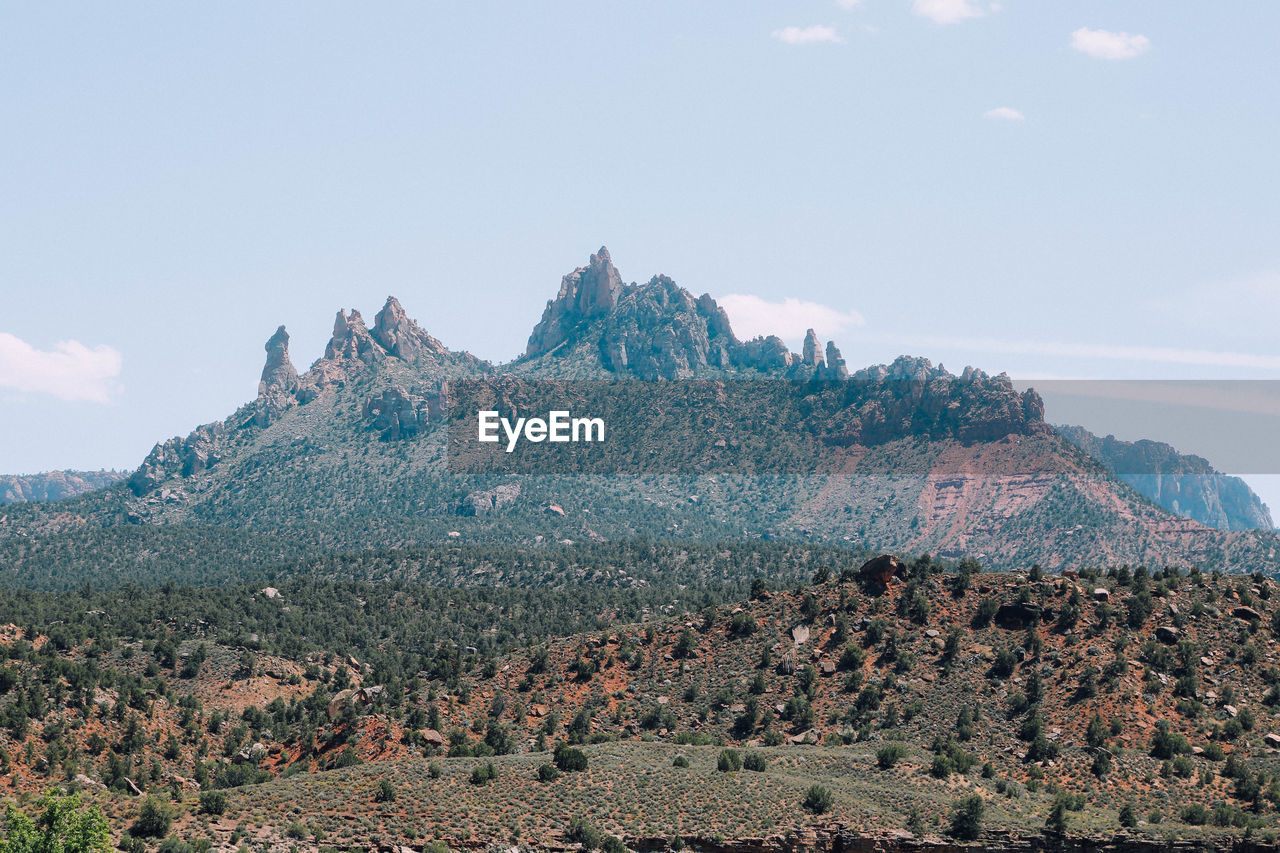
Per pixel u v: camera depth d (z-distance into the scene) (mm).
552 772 152000
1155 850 146125
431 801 143750
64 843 114562
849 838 143000
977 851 144000
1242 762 172250
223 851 129625
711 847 140500
